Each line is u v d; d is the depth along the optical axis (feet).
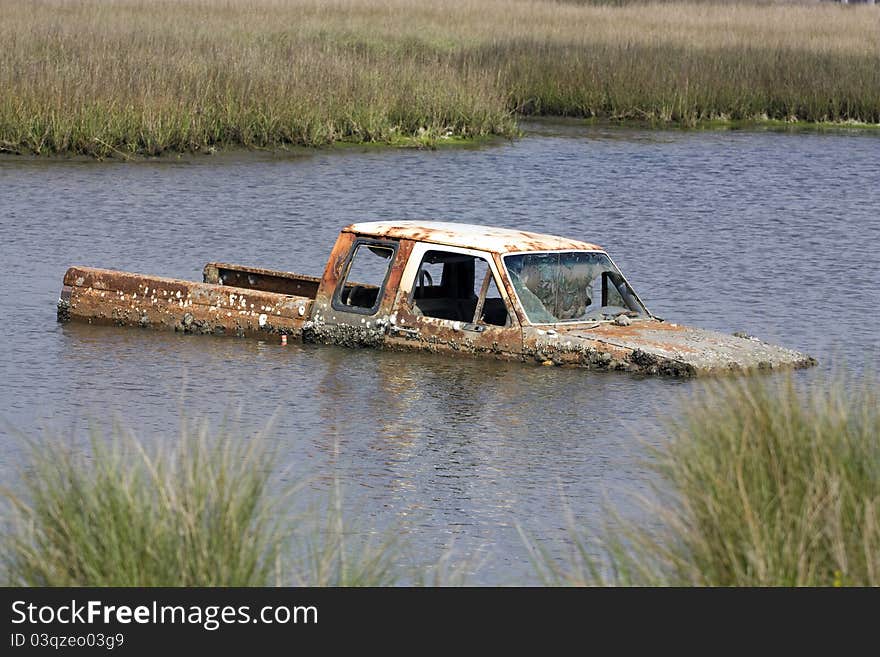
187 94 169.37
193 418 59.16
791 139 195.62
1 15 241.35
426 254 72.49
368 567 41.09
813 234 114.21
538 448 55.57
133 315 77.61
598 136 195.31
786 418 42.01
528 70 231.71
